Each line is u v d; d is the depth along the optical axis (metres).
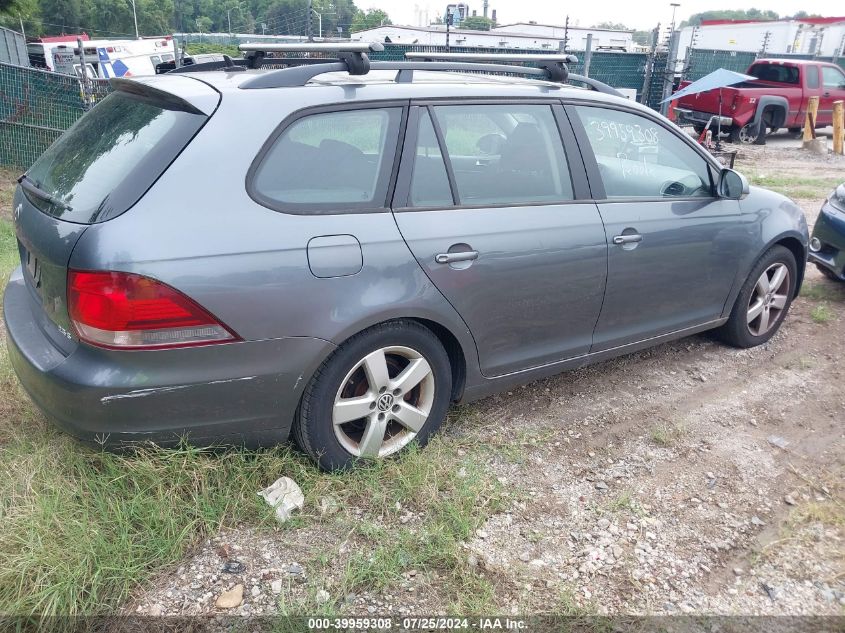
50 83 11.11
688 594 2.68
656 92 17.61
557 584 2.68
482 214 3.31
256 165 2.76
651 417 3.96
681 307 4.28
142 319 2.51
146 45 27.16
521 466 3.41
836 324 5.46
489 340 3.43
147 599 2.49
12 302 3.25
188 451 2.78
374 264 2.95
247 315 2.67
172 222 2.57
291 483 2.97
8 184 10.07
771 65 17.89
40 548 2.48
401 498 3.04
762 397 4.26
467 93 3.38
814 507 3.16
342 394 3.09
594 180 3.76
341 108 3.01
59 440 3.11
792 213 4.87
